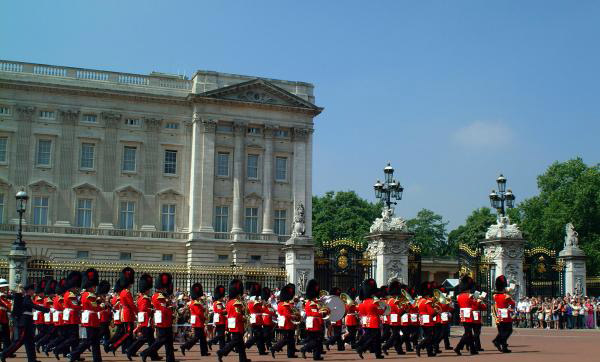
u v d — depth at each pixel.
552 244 112.12
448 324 34.75
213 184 93.62
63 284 30.12
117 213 91.06
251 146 96.12
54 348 29.88
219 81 95.81
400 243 47.25
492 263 52.31
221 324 30.41
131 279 30.03
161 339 26.83
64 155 89.38
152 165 92.81
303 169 98.25
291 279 46.62
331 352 33.47
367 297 29.86
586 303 53.44
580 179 112.19
